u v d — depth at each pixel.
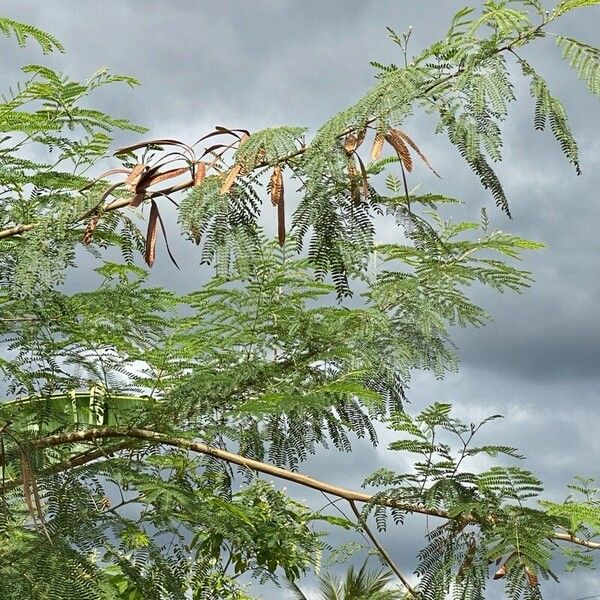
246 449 5.44
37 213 4.82
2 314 4.74
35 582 4.05
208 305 5.14
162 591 4.84
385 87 3.31
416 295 5.28
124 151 3.77
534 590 4.02
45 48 5.07
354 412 5.37
